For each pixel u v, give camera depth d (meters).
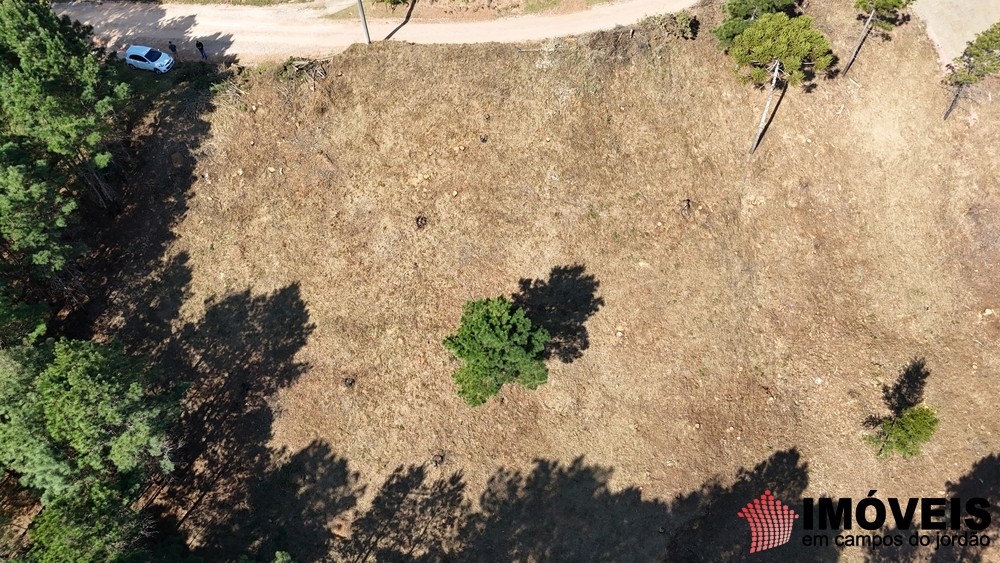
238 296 41.78
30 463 30.11
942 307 44.94
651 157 45.25
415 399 40.66
